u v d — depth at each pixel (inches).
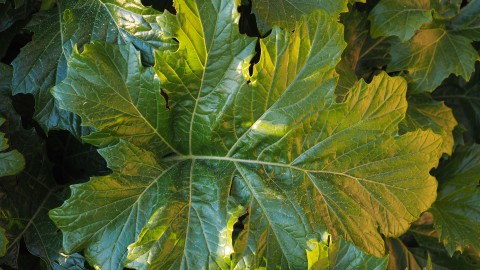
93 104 22.4
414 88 31.5
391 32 30.0
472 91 37.5
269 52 22.4
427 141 25.1
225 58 22.6
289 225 24.0
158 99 23.0
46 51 25.1
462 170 33.8
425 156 25.3
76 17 25.0
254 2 24.4
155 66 22.1
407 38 29.7
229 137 24.6
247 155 25.1
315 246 23.5
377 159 25.1
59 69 24.9
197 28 21.8
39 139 26.6
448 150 32.4
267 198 24.4
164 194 23.6
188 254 22.7
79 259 25.2
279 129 24.0
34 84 24.9
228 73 22.9
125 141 23.3
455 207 32.7
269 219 24.2
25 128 28.5
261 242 23.8
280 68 22.7
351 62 32.8
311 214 24.1
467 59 31.1
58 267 25.3
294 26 24.5
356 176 25.2
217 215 23.5
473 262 34.0
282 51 22.4
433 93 38.0
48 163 27.4
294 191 24.6
